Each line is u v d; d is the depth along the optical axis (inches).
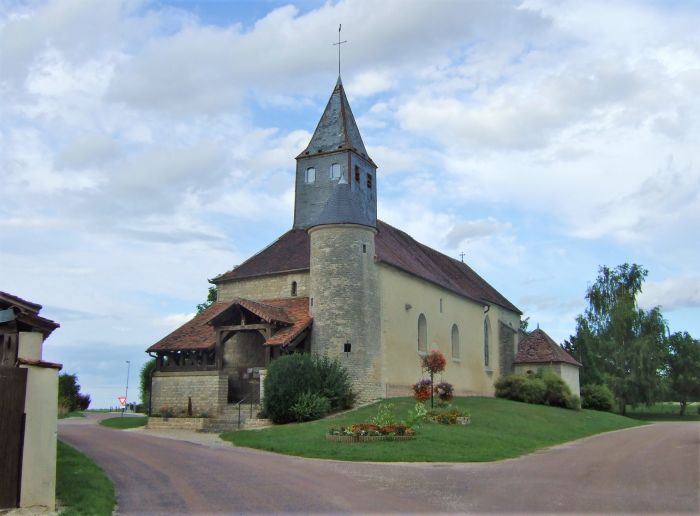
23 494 441.4
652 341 2474.2
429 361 1286.9
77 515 428.1
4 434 438.3
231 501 496.1
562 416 1470.2
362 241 1360.7
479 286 2183.8
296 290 1444.4
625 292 2618.1
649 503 498.9
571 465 732.7
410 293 1533.0
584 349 2469.2
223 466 674.8
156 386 1349.7
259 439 892.0
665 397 2753.4
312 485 562.3
